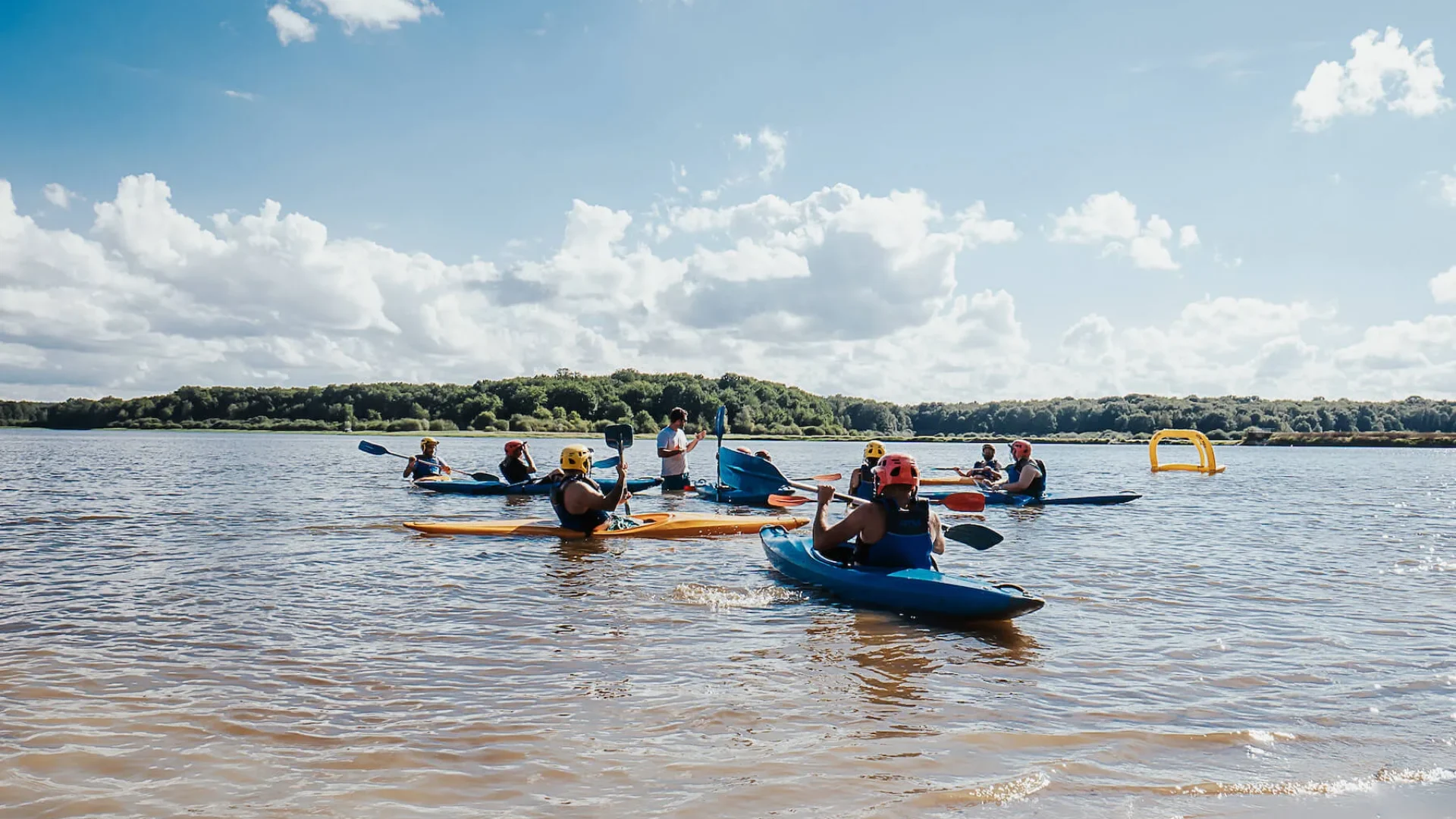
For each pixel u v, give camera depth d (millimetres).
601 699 4594
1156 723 4324
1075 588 7645
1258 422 98875
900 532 7270
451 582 7645
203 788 3484
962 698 4676
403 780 3572
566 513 10766
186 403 118188
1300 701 4672
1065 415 111438
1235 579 8094
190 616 6324
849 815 3305
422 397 126750
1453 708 4578
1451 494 20047
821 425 134250
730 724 4250
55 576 7809
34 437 74125
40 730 4070
